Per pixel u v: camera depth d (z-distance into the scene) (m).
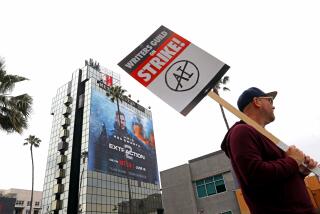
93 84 60.66
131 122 64.81
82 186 47.59
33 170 50.50
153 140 70.38
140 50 2.35
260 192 1.60
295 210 1.52
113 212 49.28
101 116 57.28
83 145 52.22
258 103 2.07
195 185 28.05
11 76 14.55
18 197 75.88
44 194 55.69
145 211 56.09
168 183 29.16
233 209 25.14
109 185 51.00
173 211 27.67
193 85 2.12
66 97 63.97
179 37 2.37
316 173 1.64
